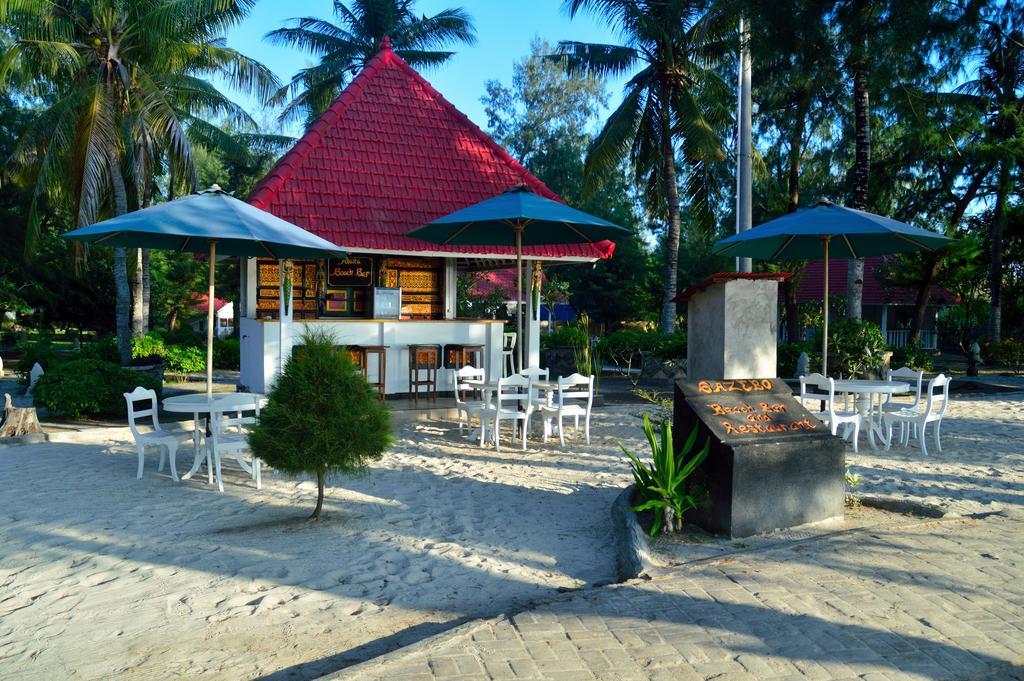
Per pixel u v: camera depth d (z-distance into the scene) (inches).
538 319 609.6
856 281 844.0
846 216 420.2
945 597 189.6
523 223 449.4
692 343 343.6
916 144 966.4
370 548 246.4
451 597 205.0
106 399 528.4
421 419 525.7
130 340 784.3
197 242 420.5
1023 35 966.4
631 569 217.9
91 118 724.0
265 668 162.7
